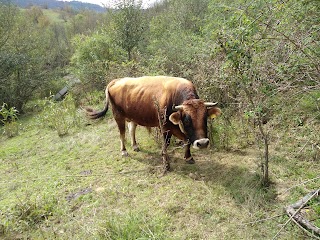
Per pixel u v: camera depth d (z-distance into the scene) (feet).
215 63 18.44
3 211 14.46
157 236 11.27
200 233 11.56
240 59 11.45
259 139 15.90
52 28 91.76
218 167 16.15
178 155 18.42
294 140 16.35
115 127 24.77
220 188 14.14
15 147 24.38
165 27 45.16
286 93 13.97
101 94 33.73
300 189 12.78
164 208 13.23
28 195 15.96
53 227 13.05
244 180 14.26
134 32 40.42
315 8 12.84
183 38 32.83
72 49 62.08
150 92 16.96
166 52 31.58
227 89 18.19
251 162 15.81
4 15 40.60
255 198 12.85
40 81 41.16
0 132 29.78
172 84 16.22
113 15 40.37
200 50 24.21
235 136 18.57
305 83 12.67
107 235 11.57
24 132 28.48
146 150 19.85
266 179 13.52
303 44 11.39
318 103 15.58
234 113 19.47
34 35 45.93
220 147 18.03
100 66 36.27
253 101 13.51
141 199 14.26
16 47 42.06
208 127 18.56
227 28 13.14
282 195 12.85
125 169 17.69
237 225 11.66
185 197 13.88
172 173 16.26
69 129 26.37
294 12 12.67
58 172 18.52
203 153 18.03
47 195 15.64
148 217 12.73
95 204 14.28
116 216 12.94
